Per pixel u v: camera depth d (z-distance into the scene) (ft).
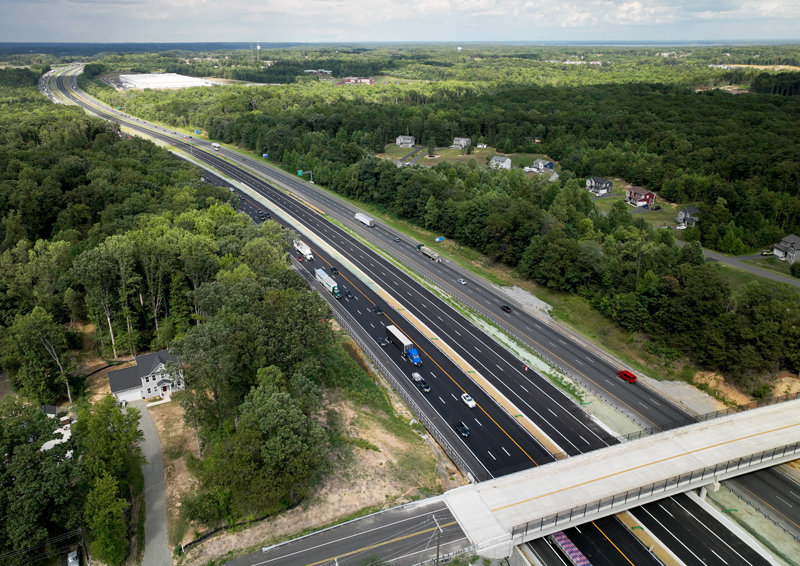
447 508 223.10
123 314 330.13
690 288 346.33
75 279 337.52
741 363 312.29
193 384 248.73
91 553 201.87
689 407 306.76
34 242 439.22
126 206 459.32
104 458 218.79
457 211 526.98
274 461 208.64
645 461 249.75
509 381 325.01
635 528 228.63
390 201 625.82
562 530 220.23
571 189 567.59
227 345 256.52
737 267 483.92
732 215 558.56
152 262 334.85
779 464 270.26
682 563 212.23
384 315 399.85
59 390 295.89
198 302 310.65
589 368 341.21
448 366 338.13
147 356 305.94
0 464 194.70
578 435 278.67
